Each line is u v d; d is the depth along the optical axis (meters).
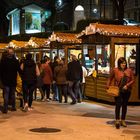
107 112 13.94
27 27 42.62
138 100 15.84
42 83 17.06
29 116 12.91
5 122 11.77
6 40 38.25
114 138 9.70
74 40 20.17
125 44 15.71
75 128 10.91
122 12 28.39
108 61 16.08
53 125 11.32
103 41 16.28
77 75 16.23
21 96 14.97
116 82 10.91
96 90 16.97
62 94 17.12
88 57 18.22
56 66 16.75
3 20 52.19
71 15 51.38
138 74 15.85
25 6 42.50
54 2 50.53
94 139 9.58
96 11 49.66
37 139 9.55
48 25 46.31
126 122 11.85
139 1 50.91
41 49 24.25
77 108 14.98
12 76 13.47
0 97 18.69
